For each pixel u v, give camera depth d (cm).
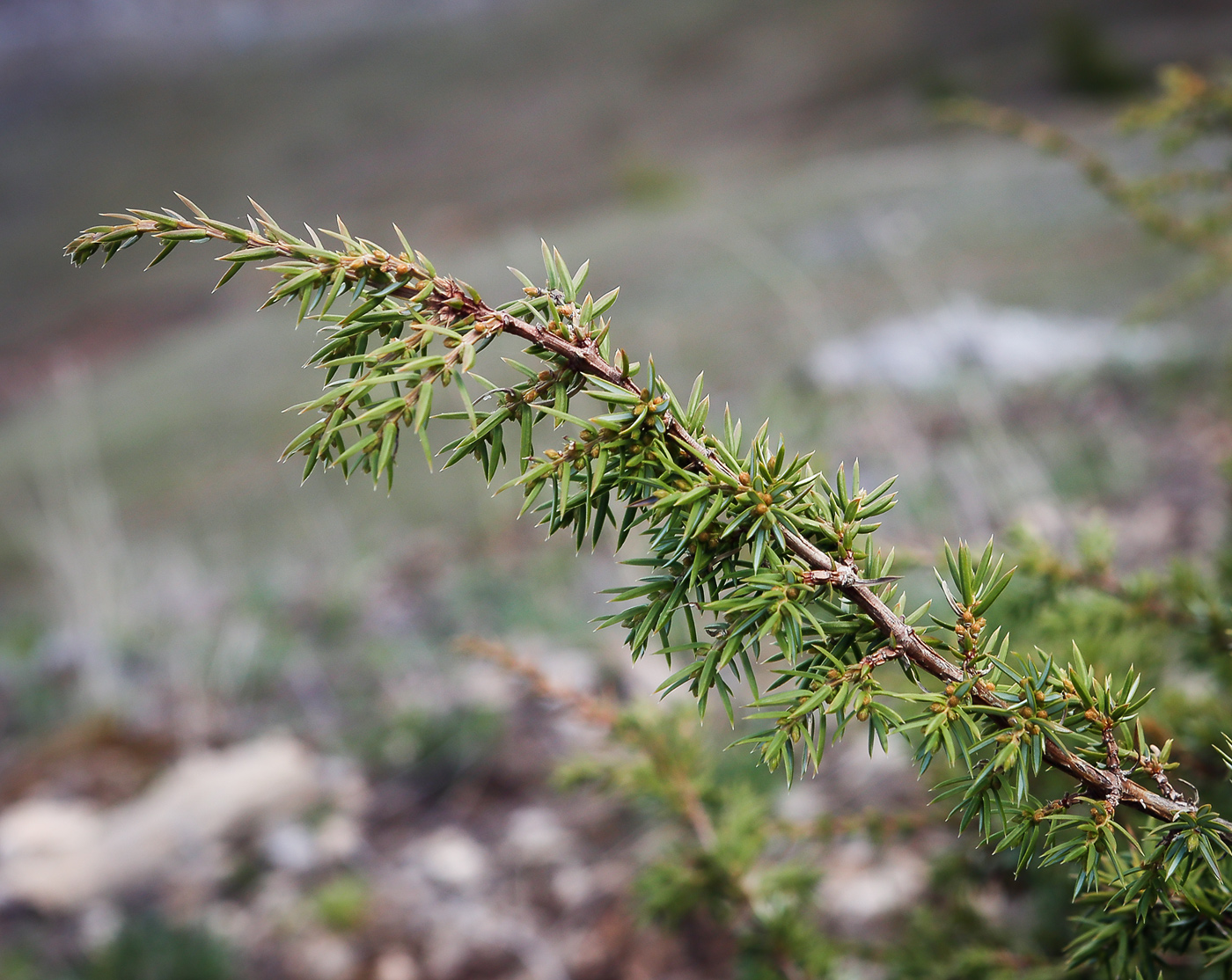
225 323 1641
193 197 2623
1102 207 982
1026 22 2055
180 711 467
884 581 64
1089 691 62
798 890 152
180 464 956
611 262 1235
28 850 362
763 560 62
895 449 558
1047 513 430
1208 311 703
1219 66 205
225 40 3444
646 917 153
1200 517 404
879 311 838
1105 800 62
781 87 2270
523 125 2572
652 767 155
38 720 498
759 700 59
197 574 684
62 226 2498
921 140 1714
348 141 2756
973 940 155
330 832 352
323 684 480
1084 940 84
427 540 661
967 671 61
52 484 982
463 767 373
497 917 287
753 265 1070
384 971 278
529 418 58
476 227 1969
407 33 3275
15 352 1798
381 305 57
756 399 706
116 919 332
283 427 992
